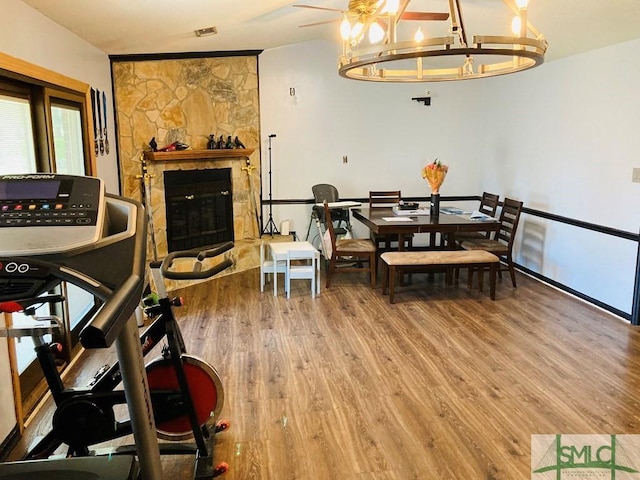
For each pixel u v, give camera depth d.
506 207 5.65
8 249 1.26
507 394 3.17
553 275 5.59
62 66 4.02
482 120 7.06
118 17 4.05
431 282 5.80
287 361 3.70
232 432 2.79
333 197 6.80
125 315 1.13
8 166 3.12
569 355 3.75
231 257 6.30
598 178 4.81
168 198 5.98
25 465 1.63
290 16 5.11
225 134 6.50
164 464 2.58
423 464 2.49
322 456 2.57
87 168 4.48
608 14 3.89
